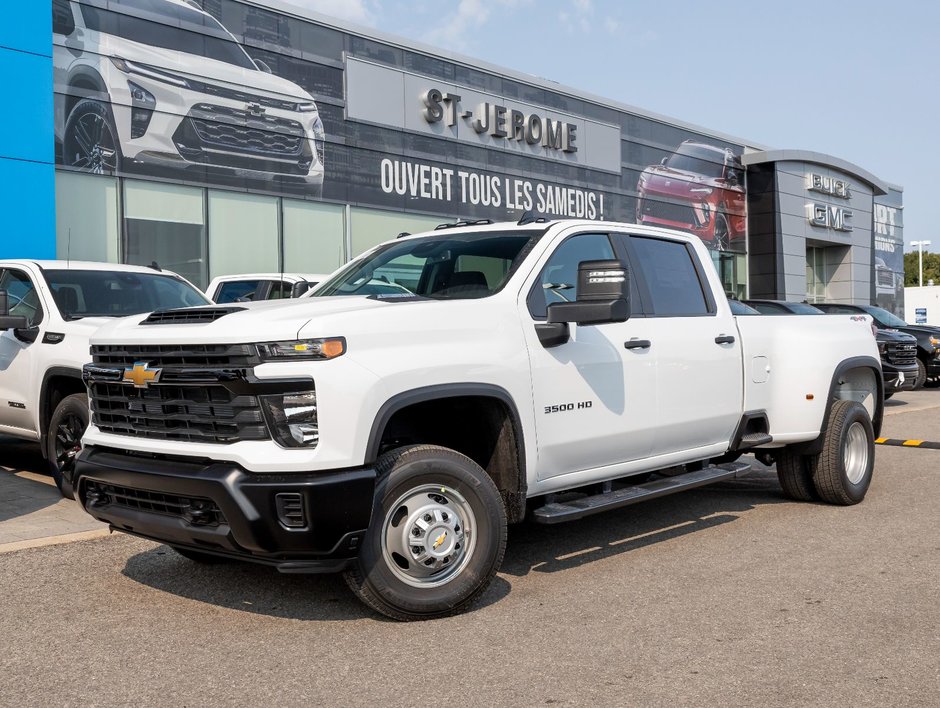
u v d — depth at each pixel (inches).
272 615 176.1
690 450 232.7
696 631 164.9
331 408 156.6
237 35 755.4
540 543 233.3
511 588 193.6
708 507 278.7
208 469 159.2
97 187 676.1
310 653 155.6
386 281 211.8
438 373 171.0
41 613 178.2
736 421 243.8
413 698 136.6
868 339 291.7
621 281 179.2
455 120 942.4
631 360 211.2
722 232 1334.9
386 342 166.1
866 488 282.2
